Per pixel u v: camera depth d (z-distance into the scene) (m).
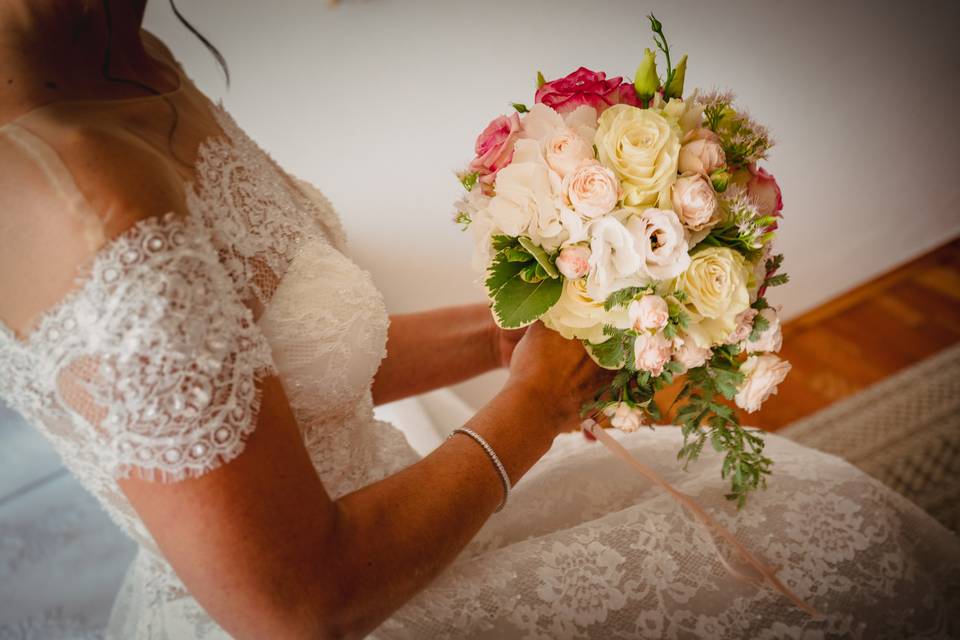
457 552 0.71
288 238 0.81
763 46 1.96
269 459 0.58
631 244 0.74
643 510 0.88
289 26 1.56
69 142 0.56
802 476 0.92
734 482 0.85
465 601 0.80
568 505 0.96
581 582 0.81
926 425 1.81
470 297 1.98
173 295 0.55
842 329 2.19
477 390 2.05
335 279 0.82
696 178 0.76
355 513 0.66
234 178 0.77
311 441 0.83
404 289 1.93
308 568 0.59
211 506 0.55
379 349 0.87
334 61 1.62
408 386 1.14
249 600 0.57
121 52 0.74
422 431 1.31
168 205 0.58
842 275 2.29
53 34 0.65
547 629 0.78
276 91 1.62
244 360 0.58
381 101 1.69
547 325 0.86
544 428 0.82
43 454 1.58
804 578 0.82
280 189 0.88
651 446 1.08
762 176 0.88
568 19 1.74
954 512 1.59
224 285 0.61
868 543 0.84
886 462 1.74
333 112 1.68
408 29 1.63
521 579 0.81
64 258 0.54
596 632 0.79
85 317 0.54
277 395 0.62
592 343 0.83
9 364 0.61
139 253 0.54
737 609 0.80
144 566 0.93
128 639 0.96
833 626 0.80
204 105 0.85
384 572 0.64
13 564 1.43
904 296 2.25
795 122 2.09
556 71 1.79
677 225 0.73
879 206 2.25
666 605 0.80
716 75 1.98
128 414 0.54
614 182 0.74
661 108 0.83
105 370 0.54
